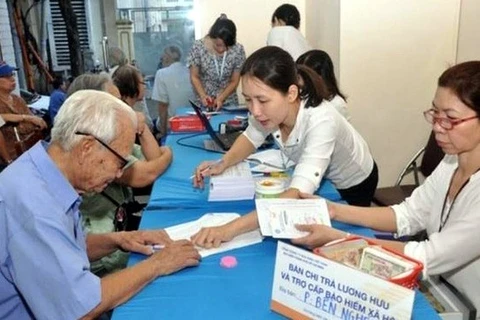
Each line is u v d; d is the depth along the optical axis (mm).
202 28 4418
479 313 1288
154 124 4273
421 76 3338
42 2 5113
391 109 3383
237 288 1099
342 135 1772
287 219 1301
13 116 3514
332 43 3447
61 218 1038
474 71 1140
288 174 1805
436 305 1311
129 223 1964
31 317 1093
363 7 3182
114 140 1105
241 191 1654
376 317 861
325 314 925
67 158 1090
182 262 1183
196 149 2402
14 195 1017
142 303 1049
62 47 5262
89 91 1165
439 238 1198
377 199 2791
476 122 1150
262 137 1947
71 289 1001
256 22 4367
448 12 3236
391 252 972
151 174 1938
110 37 4918
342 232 1249
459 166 1314
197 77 3848
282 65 1490
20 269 1000
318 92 1622
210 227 1361
